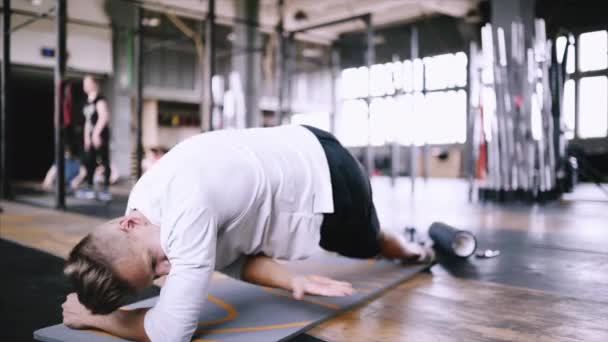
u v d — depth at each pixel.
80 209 4.66
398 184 9.78
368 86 6.26
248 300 1.62
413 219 3.93
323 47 14.02
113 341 1.25
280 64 7.01
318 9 11.16
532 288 1.83
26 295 1.72
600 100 10.59
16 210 4.54
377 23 12.84
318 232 1.51
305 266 2.16
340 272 2.03
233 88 9.91
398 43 13.11
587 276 2.02
